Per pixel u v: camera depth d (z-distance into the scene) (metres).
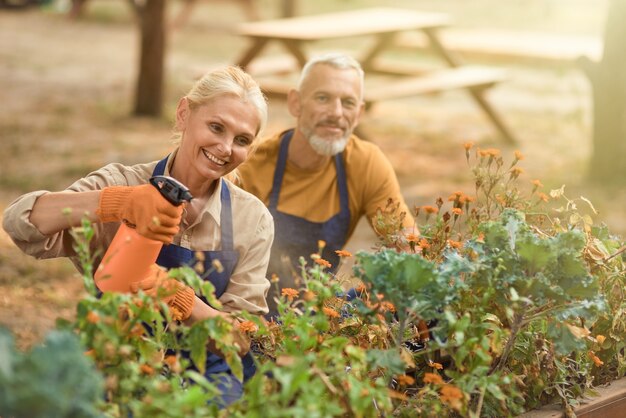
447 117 12.40
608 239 3.02
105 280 2.32
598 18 20.75
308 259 3.89
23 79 13.72
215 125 2.73
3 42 16.80
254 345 2.66
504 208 2.98
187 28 19.22
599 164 9.51
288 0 15.55
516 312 2.39
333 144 3.84
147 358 2.12
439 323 2.44
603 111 9.46
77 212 2.49
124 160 9.62
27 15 20.42
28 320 5.38
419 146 10.67
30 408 1.58
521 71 15.87
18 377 1.59
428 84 10.45
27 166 9.14
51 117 11.44
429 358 2.59
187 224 2.80
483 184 3.01
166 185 2.31
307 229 3.89
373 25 10.63
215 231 2.81
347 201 3.95
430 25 11.05
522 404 2.60
